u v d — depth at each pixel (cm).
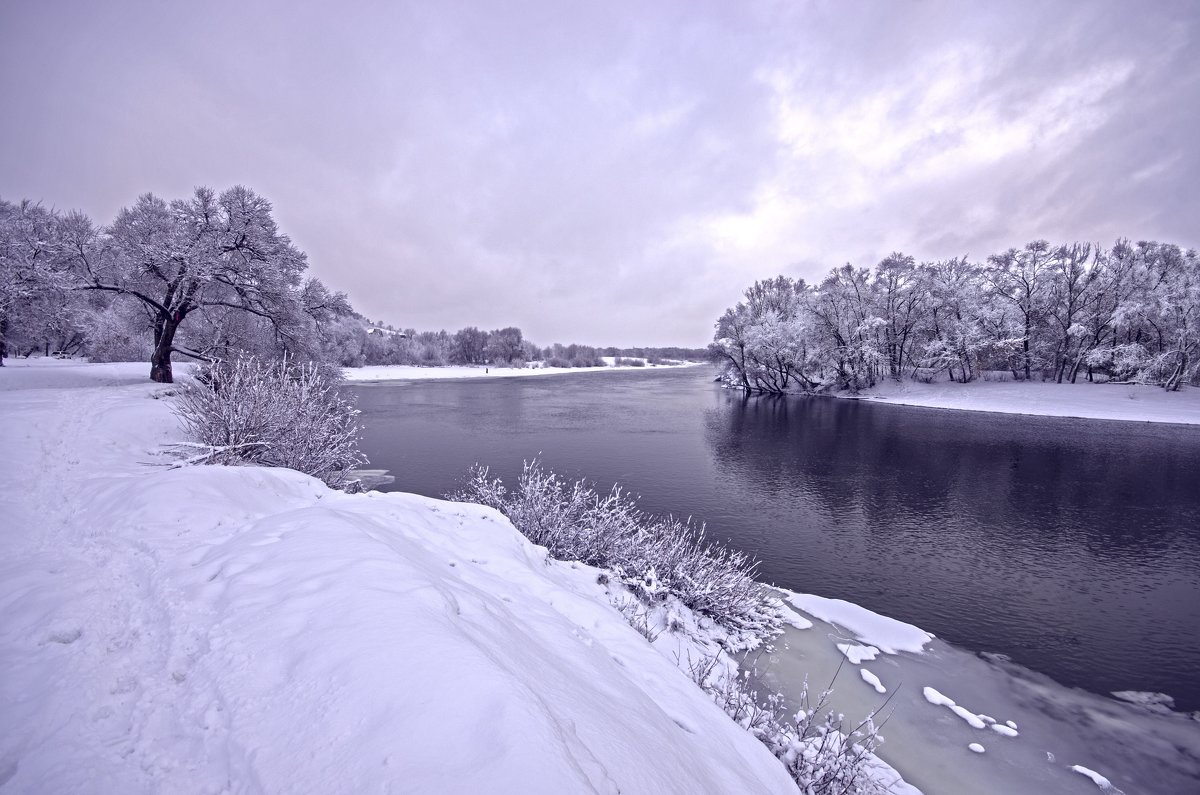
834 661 871
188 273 2031
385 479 1970
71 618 347
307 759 226
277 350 2389
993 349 5084
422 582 385
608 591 816
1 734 240
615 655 507
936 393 4944
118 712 259
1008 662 920
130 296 2322
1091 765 670
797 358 5884
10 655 303
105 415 1270
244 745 237
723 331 6456
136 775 222
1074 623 1062
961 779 631
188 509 573
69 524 566
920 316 5478
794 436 3153
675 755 326
